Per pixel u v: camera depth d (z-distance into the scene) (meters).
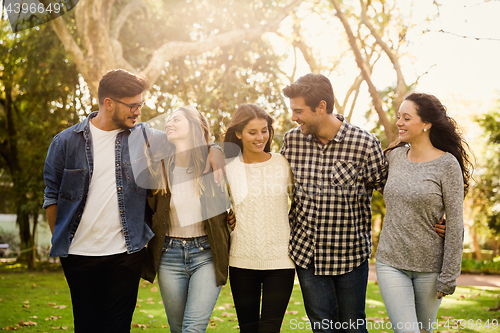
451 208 2.18
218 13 9.08
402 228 2.27
